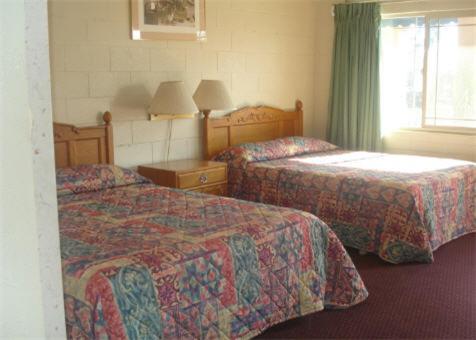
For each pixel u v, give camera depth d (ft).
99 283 6.32
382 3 18.15
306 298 9.00
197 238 7.88
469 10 16.69
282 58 18.57
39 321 2.69
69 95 12.88
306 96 19.81
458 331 8.98
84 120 13.23
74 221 9.00
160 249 7.34
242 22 16.98
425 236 12.16
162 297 6.81
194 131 15.94
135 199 10.74
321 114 20.06
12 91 2.50
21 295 2.61
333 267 9.71
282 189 14.43
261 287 8.21
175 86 13.98
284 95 18.85
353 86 18.62
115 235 8.09
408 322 9.32
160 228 8.47
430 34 17.61
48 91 2.67
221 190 14.85
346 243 13.26
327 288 9.72
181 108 13.89
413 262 12.48
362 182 13.08
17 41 2.50
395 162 15.47
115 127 13.92
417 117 18.26
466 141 17.12
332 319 9.48
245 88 17.37
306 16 19.35
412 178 13.15
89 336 6.25
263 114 17.75
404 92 18.40
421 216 12.30
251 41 17.37
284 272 8.63
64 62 12.71
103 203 10.41
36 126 2.61
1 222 2.51
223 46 16.48
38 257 2.66
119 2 13.67
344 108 18.93
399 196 12.38
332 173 13.91
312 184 13.87
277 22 18.20
